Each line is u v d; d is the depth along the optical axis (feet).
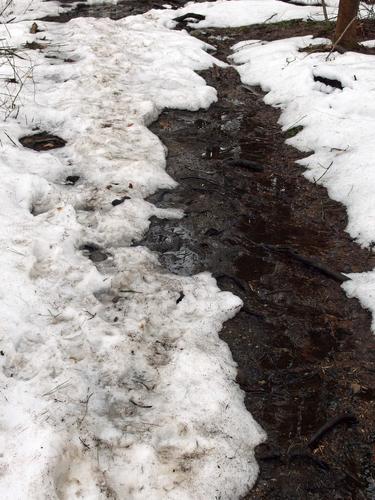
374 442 9.57
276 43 27.86
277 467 9.14
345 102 20.38
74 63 24.94
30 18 33.06
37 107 20.39
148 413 9.43
